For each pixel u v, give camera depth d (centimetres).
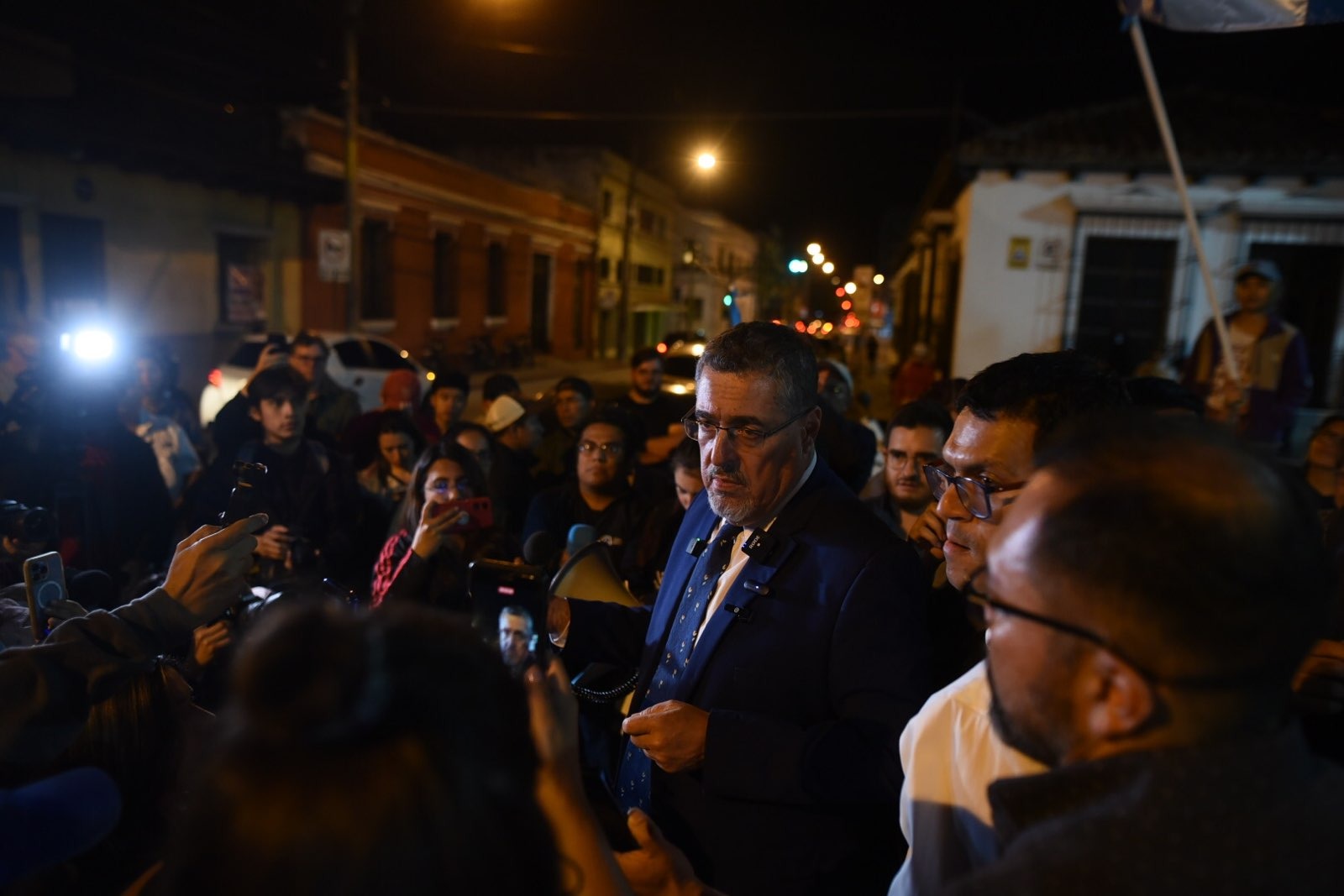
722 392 174
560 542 373
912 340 1959
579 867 86
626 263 3072
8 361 580
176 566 146
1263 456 77
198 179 1320
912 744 127
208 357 1408
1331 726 134
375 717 62
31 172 1069
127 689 148
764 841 165
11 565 213
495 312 2519
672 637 191
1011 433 146
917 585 172
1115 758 74
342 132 1688
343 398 648
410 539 311
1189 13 338
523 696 74
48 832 100
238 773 62
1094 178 898
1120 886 67
